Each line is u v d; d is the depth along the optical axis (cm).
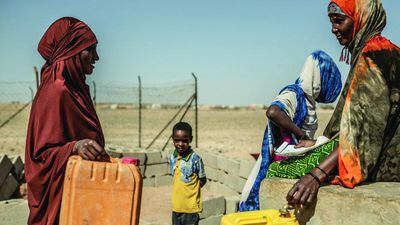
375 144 276
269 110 399
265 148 414
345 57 322
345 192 268
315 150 315
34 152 308
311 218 287
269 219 281
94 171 274
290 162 332
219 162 1091
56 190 300
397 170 289
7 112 3991
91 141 289
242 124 3719
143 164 1192
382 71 276
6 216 580
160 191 1153
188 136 636
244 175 987
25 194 1015
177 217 634
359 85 279
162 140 2516
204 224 748
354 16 302
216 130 3206
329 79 427
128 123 3584
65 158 293
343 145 278
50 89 310
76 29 329
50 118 304
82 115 318
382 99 275
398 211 244
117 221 276
